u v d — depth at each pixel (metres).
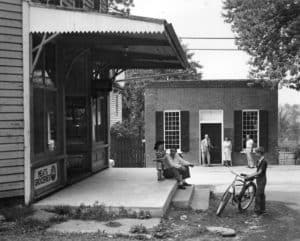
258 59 25.89
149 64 17.19
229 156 29.69
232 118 30.09
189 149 30.19
